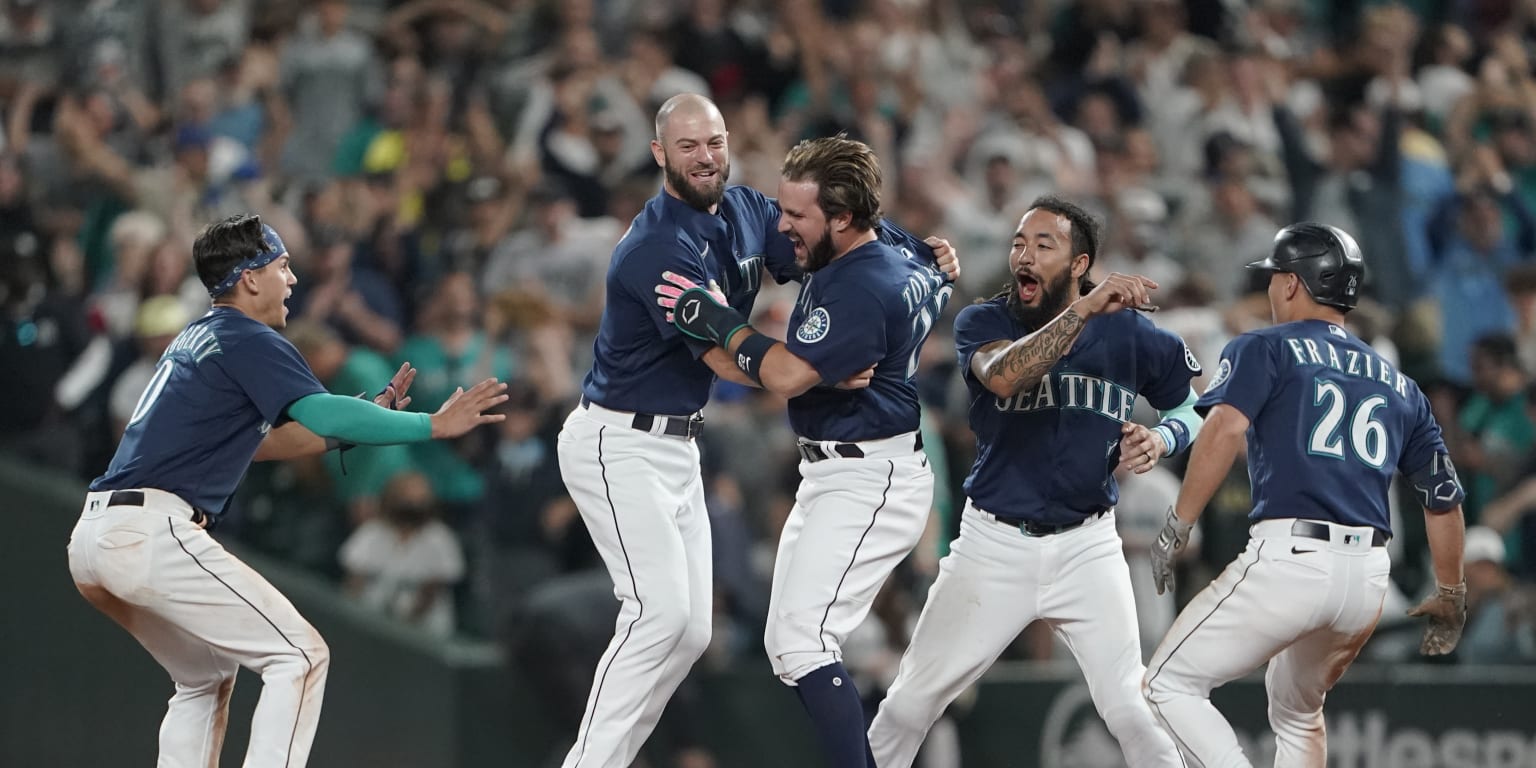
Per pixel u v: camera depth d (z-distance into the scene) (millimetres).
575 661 33062
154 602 20922
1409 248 46000
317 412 21000
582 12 48500
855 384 20734
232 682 22688
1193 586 33406
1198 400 21516
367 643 34938
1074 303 20266
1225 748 21125
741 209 22047
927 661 22672
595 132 43281
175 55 49656
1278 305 22203
